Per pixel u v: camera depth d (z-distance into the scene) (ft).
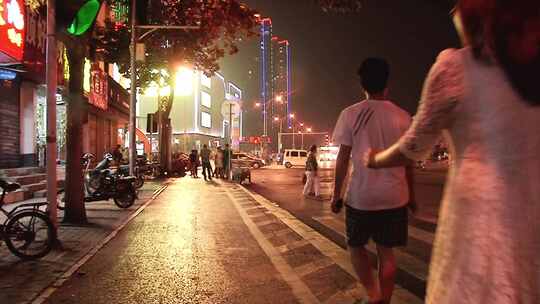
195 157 106.32
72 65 34.88
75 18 29.01
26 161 61.62
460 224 6.04
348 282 20.99
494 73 5.90
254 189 72.49
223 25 52.95
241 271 22.97
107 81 100.48
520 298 5.54
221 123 324.19
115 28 83.97
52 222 26.43
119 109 117.91
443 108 6.20
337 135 14.65
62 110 84.64
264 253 26.81
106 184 45.55
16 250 24.81
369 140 14.12
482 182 5.90
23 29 48.37
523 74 5.72
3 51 43.42
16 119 59.36
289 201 54.75
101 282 21.08
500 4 5.76
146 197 57.16
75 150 35.94
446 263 6.15
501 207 5.74
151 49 93.81
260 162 171.22
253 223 37.65
